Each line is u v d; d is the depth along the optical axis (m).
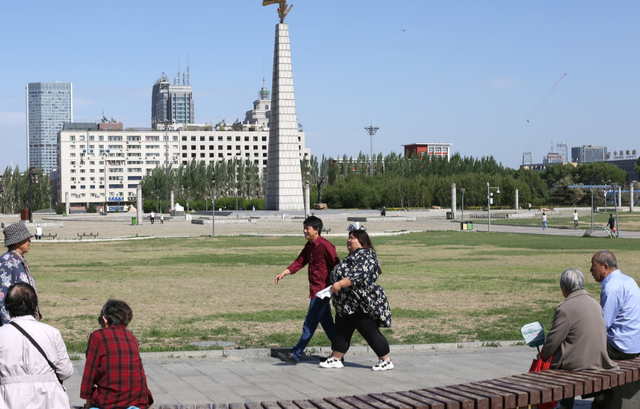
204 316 15.05
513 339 12.01
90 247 41.22
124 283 22.20
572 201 137.62
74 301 17.75
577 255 33.12
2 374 5.80
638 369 7.22
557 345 7.22
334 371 9.43
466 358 10.34
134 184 186.50
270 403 6.42
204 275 24.95
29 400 5.75
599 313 7.19
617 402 7.47
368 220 78.94
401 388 8.41
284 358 10.03
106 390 6.30
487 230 60.53
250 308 16.44
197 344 11.62
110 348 6.33
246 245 42.59
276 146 91.06
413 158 148.38
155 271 26.48
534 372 7.17
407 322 14.03
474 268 26.78
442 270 25.95
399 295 18.53
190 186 154.62
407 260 30.98
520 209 119.06
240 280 23.27
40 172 151.62
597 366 7.15
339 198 125.94
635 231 55.69
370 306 9.21
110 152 184.00
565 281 7.36
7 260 7.53
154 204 138.75
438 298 17.89
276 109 90.50
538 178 143.50
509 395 6.33
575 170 172.62
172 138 190.62
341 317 9.60
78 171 181.50
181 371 9.41
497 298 17.84
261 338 12.32
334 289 9.03
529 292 19.06
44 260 31.86
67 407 6.02
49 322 14.28
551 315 14.91
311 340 12.05
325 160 155.00
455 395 6.42
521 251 36.25
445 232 57.53
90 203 182.88
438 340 11.96
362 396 6.54
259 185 167.75
